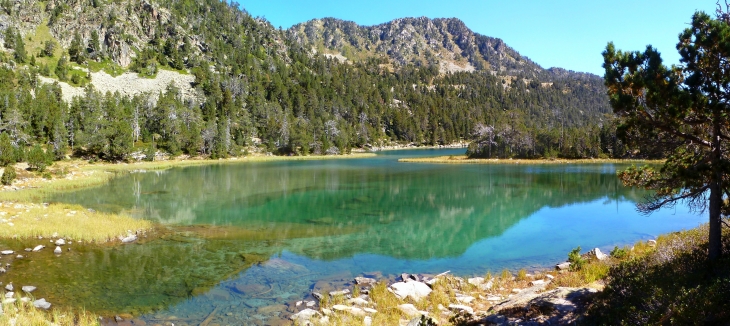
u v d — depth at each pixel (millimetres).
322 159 107188
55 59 164625
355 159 106375
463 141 195125
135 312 12016
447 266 17594
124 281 14820
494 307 10523
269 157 111000
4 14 173750
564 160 88812
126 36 188500
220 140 108188
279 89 180375
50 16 185500
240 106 155500
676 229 24484
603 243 21484
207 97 159750
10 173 42469
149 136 104625
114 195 39000
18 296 12133
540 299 9891
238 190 43531
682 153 11008
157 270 16297
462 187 45781
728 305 6523
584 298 9531
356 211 31328
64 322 10648
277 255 19062
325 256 19047
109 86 156125
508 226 26188
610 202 35438
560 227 25750
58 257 17547
